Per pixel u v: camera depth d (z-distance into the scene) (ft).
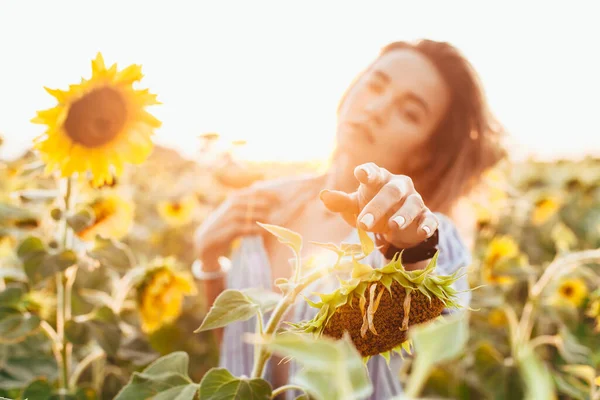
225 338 8.14
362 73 7.06
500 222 15.57
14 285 5.79
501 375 8.19
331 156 7.69
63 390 5.67
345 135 6.63
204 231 8.58
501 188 12.40
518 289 11.75
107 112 4.59
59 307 5.94
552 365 9.73
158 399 3.19
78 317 6.02
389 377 6.00
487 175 8.25
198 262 8.79
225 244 8.38
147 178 16.96
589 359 8.18
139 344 6.68
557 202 16.16
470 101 6.78
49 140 4.50
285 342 1.25
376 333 2.34
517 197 16.78
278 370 6.75
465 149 7.04
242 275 7.75
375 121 6.40
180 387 3.25
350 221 2.77
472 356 9.64
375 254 3.81
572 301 10.04
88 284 7.13
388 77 6.46
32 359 6.10
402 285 2.42
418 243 2.75
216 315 3.05
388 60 6.54
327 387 1.28
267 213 7.98
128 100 4.65
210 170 9.21
